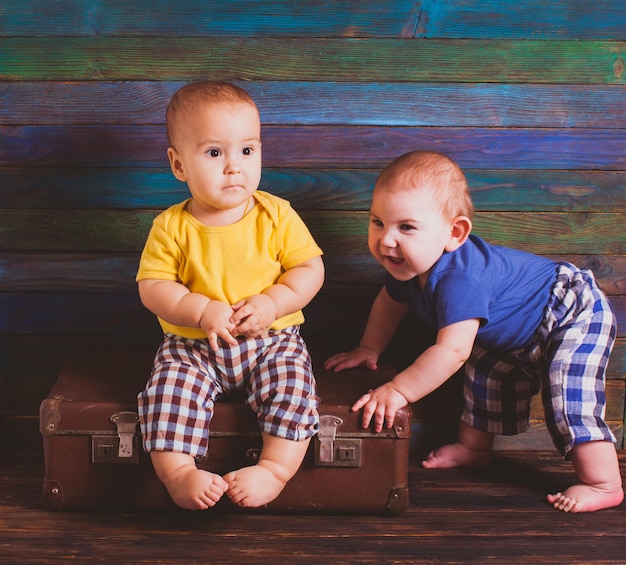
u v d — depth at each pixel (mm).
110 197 1843
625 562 1491
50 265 1880
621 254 1905
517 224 1883
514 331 1722
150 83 1777
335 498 1638
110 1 1729
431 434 1991
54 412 1597
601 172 1852
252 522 1620
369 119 1808
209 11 1739
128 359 1834
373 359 1816
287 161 1829
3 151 1807
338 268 1898
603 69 1792
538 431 1992
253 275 1646
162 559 1481
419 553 1512
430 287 1656
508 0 1747
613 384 1975
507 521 1634
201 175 1557
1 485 1763
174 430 1535
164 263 1646
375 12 1748
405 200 1580
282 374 1593
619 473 1836
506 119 1815
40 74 1766
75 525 1602
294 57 1770
